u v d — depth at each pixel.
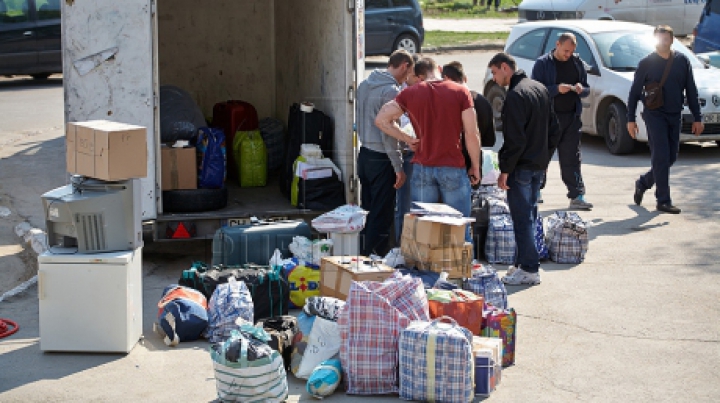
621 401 5.14
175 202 8.00
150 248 8.54
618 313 6.63
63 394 5.21
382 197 7.73
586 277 7.51
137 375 5.51
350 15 7.93
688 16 21.05
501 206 8.16
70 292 5.79
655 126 9.40
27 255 8.34
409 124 7.84
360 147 7.79
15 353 5.88
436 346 5.02
